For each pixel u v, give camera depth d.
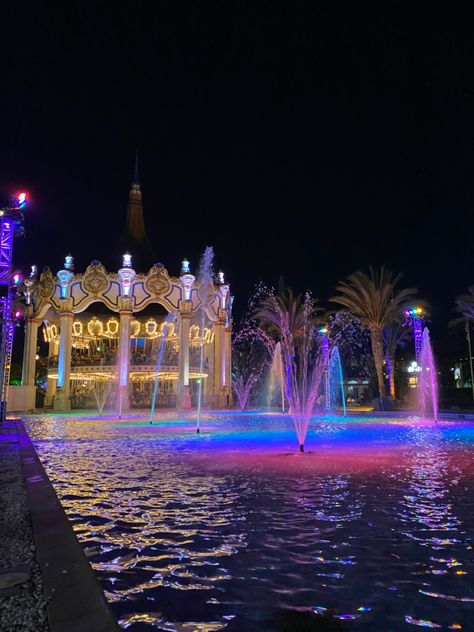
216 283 48.25
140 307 42.38
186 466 9.48
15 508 5.28
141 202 52.53
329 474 8.48
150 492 7.06
